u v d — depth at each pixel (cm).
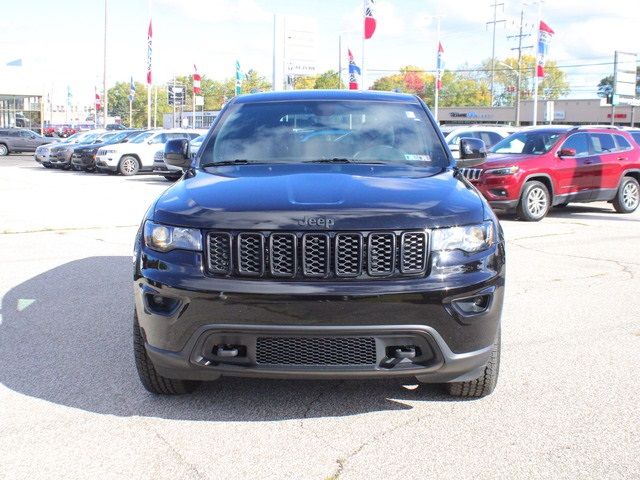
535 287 686
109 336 509
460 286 328
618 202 1361
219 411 371
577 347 490
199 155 454
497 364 374
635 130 1705
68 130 7512
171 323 335
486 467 310
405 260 328
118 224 1105
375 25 2589
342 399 389
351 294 316
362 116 477
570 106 9000
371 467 309
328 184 367
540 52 3416
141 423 356
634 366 449
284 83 3988
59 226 1078
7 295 631
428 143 457
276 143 453
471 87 12425
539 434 345
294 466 310
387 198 346
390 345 327
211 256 331
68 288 659
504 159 1234
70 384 411
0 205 1382
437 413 370
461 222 339
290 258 325
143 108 15638
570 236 1042
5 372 433
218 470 306
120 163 2370
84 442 334
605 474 304
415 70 11450
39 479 298
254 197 349
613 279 725
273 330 320
